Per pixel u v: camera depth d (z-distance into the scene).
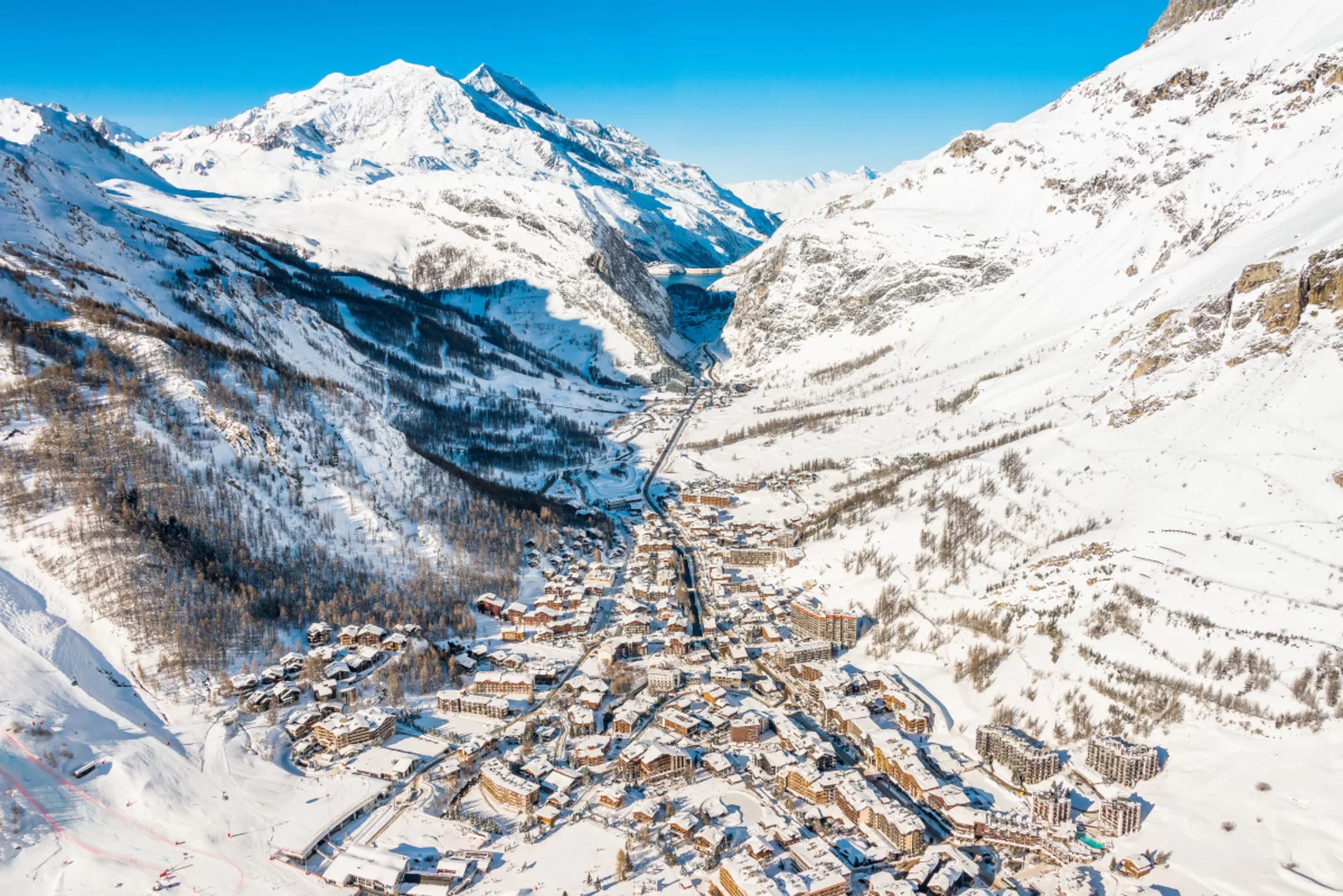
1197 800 189.12
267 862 182.75
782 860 182.25
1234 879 169.38
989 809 195.25
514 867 182.38
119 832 185.25
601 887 176.50
